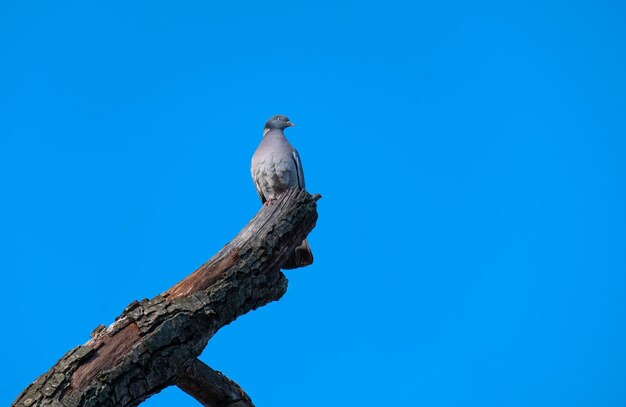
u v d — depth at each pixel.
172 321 8.81
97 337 8.60
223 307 9.33
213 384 10.07
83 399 7.97
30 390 8.06
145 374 8.45
